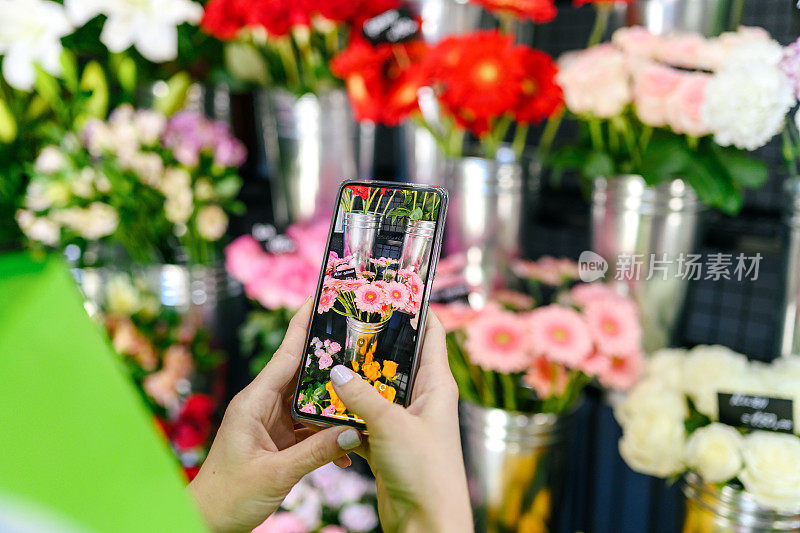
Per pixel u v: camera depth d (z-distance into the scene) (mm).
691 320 998
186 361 975
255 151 1236
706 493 678
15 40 837
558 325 739
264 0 830
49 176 917
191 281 999
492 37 789
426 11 884
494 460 799
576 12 1080
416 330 488
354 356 490
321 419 479
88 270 1004
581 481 952
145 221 957
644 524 890
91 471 167
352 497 934
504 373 767
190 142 969
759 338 914
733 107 691
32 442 167
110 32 864
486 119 810
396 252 498
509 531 816
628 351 728
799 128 711
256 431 465
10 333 182
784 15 800
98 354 187
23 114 982
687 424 713
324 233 935
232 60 980
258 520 464
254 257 944
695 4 762
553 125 970
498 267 931
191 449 900
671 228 799
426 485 380
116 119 948
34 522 154
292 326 515
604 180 835
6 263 203
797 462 616
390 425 391
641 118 788
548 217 1070
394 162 1245
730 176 766
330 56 995
